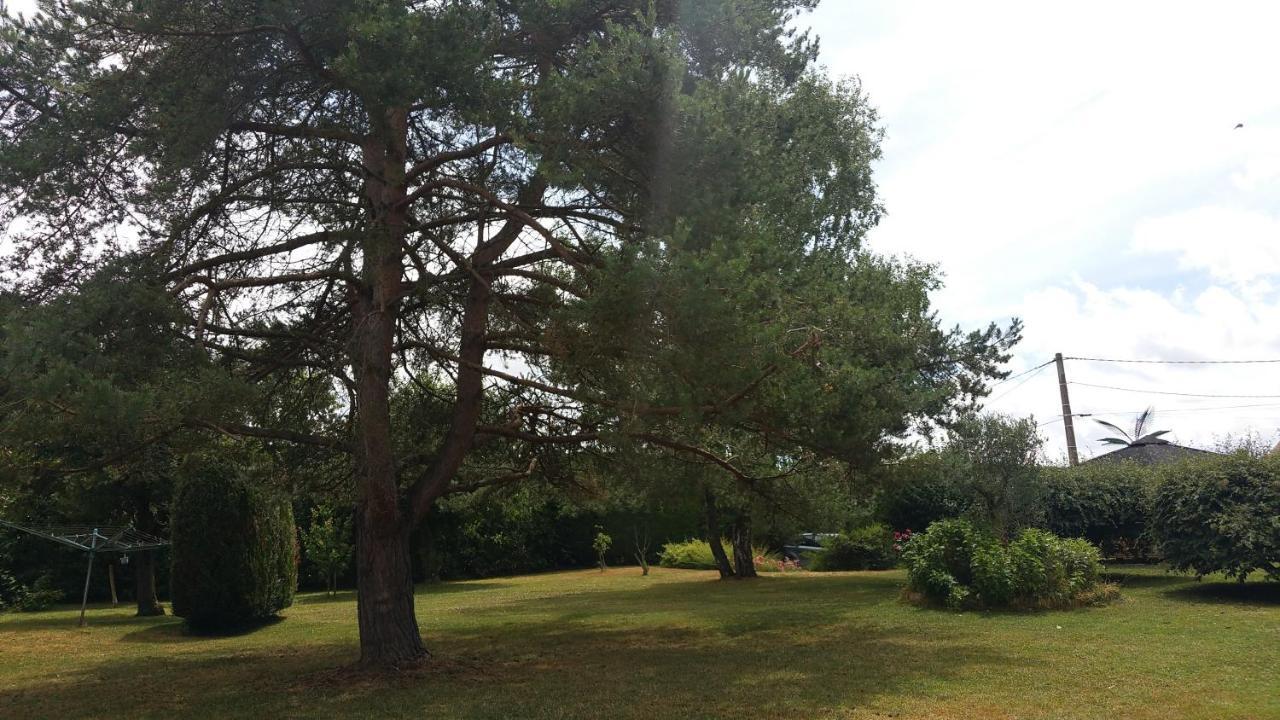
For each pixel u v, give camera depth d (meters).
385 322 8.99
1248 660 8.18
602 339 7.18
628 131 7.75
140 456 8.91
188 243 8.95
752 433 8.79
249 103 8.59
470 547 27.86
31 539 20.66
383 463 8.84
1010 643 9.69
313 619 16.09
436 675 8.72
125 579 22.59
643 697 7.51
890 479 9.02
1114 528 16.16
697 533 30.89
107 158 8.13
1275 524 12.20
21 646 12.83
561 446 10.53
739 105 7.79
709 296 6.38
